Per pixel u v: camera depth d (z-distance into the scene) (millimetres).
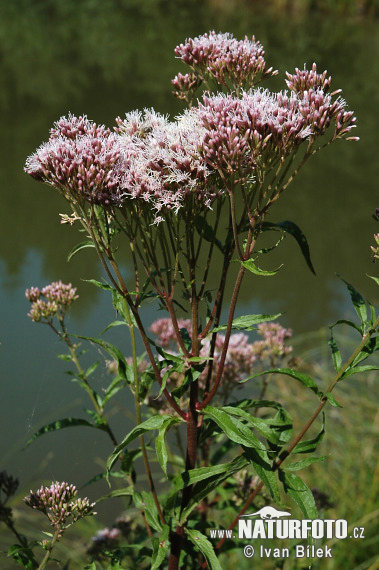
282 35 20109
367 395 5383
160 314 5746
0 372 5238
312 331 6355
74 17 22828
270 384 5500
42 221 8062
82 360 5312
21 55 17859
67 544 4266
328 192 10008
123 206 2367
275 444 2326
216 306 2467
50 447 4816
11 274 6852
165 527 2488
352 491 4531
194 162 2277
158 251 6656
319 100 2340
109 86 14555
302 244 2463
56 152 2316
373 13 21844
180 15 22484
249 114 2273
